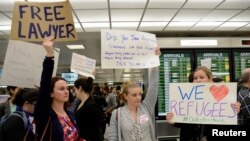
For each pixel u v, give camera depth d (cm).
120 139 219
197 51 577
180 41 571
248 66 586
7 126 221
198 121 216
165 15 555
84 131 311
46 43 182
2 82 229
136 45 259
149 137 221
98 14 537
